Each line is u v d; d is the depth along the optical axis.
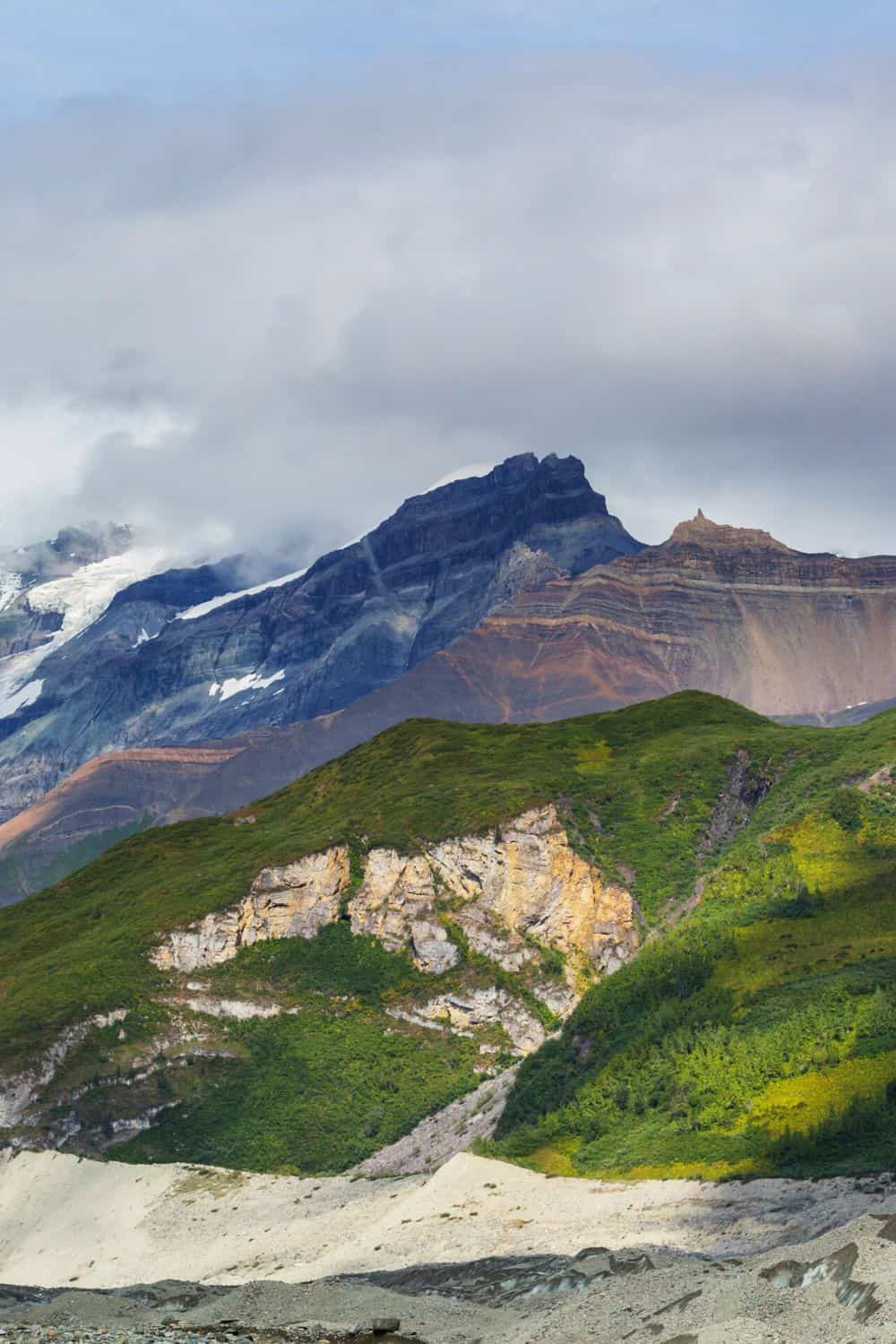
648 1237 150.50
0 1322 134.00
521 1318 116.69
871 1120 162.75
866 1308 89.38
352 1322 121.19
